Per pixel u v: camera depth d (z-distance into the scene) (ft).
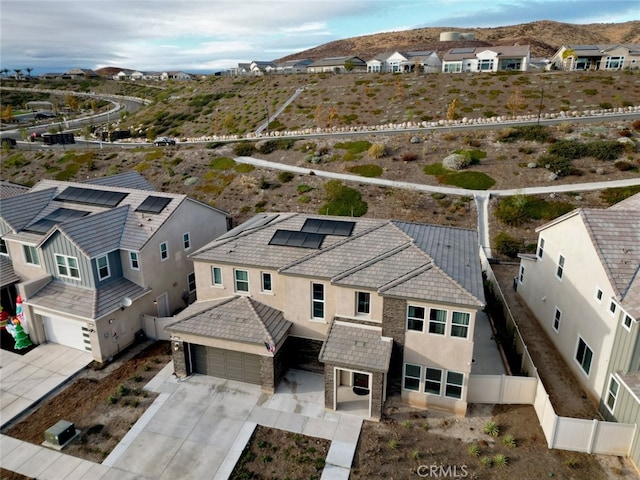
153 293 86.89
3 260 94.84
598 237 64.59
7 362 77.25
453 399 61.67
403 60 333.21
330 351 61.41
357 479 52.60
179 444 58.34
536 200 133.08
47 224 90.07
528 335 82.07
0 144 252.42
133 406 65.51
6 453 57.72
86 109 420.77
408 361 62.49
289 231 76.89
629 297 56.03
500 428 59.31
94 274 79.66
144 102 427.33
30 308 80.94
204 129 269.23
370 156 174.60
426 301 58.23
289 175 167.22
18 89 510.58
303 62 427.74
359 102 256.73
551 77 251.39
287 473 53.67
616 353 57.47
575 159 152.35
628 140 157.38
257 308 71.82
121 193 97.91
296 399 66.08
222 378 71.77
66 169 202.49
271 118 258.16
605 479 51.34
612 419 57.77
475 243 73.61
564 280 74.59
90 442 59.16
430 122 214.69
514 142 169.48
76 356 78.84
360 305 65.82
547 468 53.06
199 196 164.96
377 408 60.80
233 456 56.24
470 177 151.94
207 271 75.31
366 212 140.26
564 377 69.97
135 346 82.23
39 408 66.13
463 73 281.54
